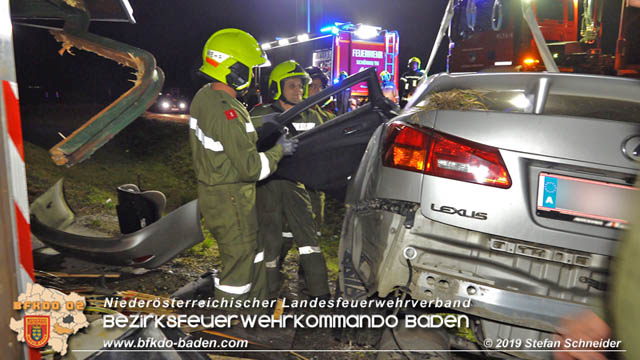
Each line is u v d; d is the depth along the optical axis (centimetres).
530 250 194
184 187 755
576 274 192
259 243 281
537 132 193
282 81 359
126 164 846
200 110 259
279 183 321
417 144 210
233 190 259
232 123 250
